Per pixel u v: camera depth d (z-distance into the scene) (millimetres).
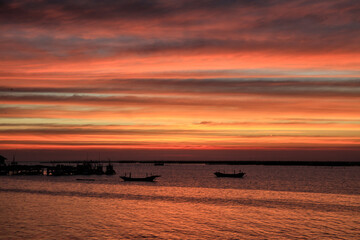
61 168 139875
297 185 100688
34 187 76000
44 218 38594
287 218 40875
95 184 89812
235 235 32625
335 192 77812
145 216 41000
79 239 30172
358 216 42469
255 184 103125
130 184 93938
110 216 40531
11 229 33219
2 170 130125
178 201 55219
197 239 31094
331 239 31594
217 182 111938
